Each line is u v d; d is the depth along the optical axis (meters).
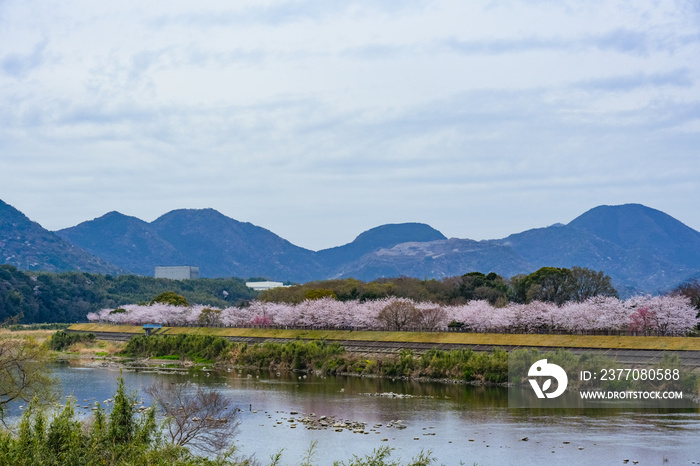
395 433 77.94
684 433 76.81
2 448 38.91
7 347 71.31
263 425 82.19
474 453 68.75
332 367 139.38
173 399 76.88
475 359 122.19
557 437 75.31
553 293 185.00
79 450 40.03
